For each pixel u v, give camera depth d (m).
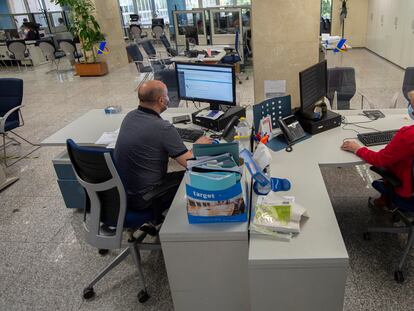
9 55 9.96
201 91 2.65
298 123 2.38
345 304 1.93
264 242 1.48
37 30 10.49
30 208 3.13
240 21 7.32
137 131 1.96
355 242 2.38
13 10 12.25
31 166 3.94
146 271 2.30
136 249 2.12
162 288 2.16
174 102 3.78
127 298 2.11
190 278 1.69
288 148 2.22
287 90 3.07
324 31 9.70
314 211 1.64
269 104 2.31
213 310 1.78
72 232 2.76
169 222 1.64
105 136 2.61
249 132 2.35
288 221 1.55
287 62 2.97
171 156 2.00
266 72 3.03
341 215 2.67
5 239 2.73
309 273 1.41
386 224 2.53
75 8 7.79
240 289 1.69
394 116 2.62
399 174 1.96
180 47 8.02
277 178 1.88
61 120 5.38
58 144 2.58
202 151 1.67
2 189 3.47
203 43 7.86
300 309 1.51
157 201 1.98
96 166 1.79
